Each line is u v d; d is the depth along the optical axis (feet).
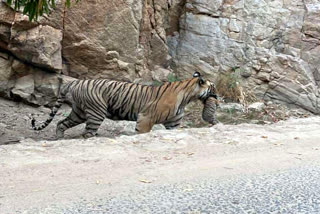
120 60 37.99
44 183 14.44
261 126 26.71
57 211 11.66
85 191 13.51
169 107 26.66
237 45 42.91
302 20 43.21
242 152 19.63
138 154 18.88
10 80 34.91
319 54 42.78
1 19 32.53
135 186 14.03
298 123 28.99
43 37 33.65
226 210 11.60
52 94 35.35
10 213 11.53
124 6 36.91
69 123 28.12
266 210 11.60
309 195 12.92
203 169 16.35
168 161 17.72
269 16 43.09
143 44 40.45
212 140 22.06
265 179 14.78
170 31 44.65
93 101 26.58
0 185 14.16
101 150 19.33
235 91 41.09
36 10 23.90
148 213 11.41
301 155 19.01
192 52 43.16
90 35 35.96
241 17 43.32
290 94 42.06
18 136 28.14
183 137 22.34
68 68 36.65
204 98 28.43
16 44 33.50
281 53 43.01
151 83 40.34
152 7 40.78
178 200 12.48
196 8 43.27
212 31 43.14
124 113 27.40
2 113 33.35
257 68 42.39
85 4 35.14
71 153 18.67
